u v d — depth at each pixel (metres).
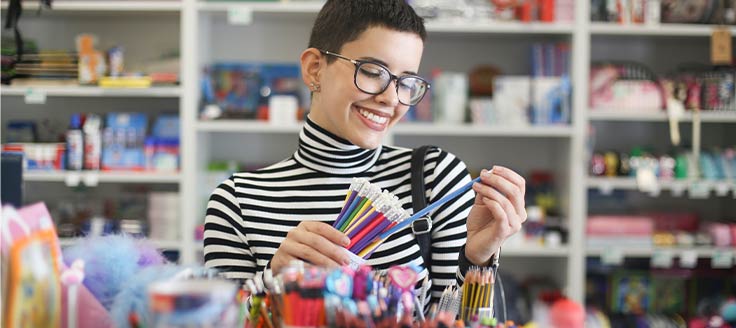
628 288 3.81
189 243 3.53
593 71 3.69
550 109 3.60
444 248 1.49
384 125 1.38
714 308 3.76
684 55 4.08
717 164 3.71
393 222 1.24
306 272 0.99
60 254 0.94
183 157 3.54
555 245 3.62
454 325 1.00
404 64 1.34
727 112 3.69
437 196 1.52
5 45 3.50
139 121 3.61
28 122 3.70
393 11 1.33
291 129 3.55
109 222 3.55
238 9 3.54
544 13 3.58
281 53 3.99
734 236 3.69
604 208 3.88
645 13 3.62
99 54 3.55
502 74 4.02
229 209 1.53
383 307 0.97
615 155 3.67
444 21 3.58
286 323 0.96
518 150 4.06
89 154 3.54
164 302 0.79
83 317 0.93
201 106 3.60
